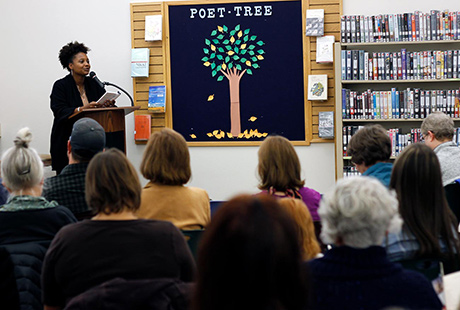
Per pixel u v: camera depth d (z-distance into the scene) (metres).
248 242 1.23
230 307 1.24
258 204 1.28
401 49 5.91
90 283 2.00
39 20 6.56
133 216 2.17
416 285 1.63
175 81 6.47
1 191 3.42
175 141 2.82
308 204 3.06
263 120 6.39
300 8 6.27
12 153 2.56
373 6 6.16
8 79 6.62
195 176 6.49
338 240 1.74
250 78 6.39
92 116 5.07
